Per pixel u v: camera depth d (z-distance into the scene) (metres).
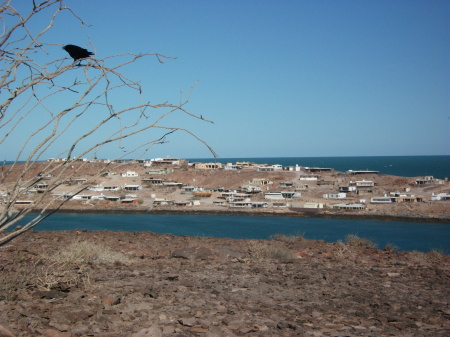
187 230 77.06
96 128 5.13
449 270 14.10
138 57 5.10
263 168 179.88
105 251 14.12
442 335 6.92
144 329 6.36
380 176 156.62
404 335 6.92
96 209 110.88
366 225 90.25
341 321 7.64
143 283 10.02
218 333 6.44
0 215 5.24
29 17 4.90
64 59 5.16
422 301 9.48
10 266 11.16
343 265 14.56
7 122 5.00
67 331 6.18
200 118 5.10
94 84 5.06
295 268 13.56
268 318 7.61
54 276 9.79
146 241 18.89
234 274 12.12
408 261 15.97
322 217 106.00
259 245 17.05
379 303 9.09
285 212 109.69
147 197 136.25
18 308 7.14
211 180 169.88
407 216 101.00
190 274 11.87
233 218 102.44
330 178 160.62
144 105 5.09
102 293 8.66
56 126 5.15
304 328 7.04
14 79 4.96
